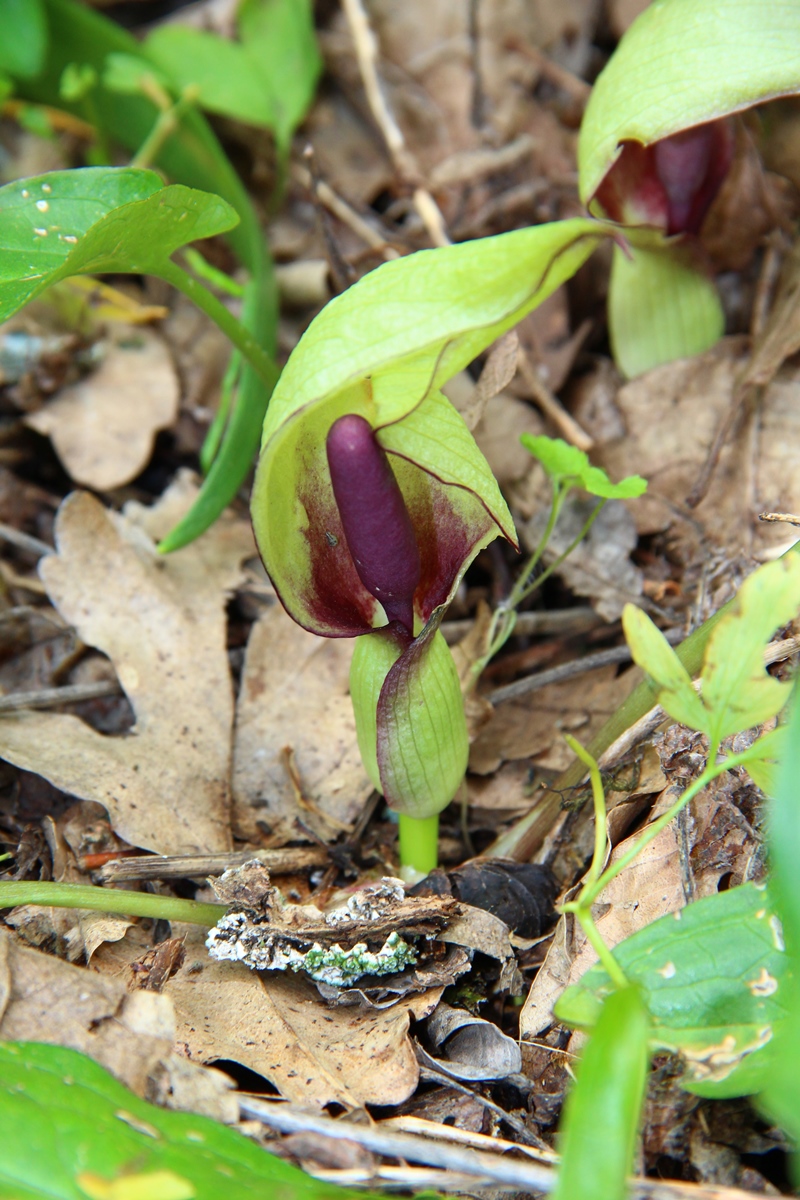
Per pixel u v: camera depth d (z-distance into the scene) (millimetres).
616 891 573
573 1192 506
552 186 703
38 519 667
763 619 525
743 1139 539
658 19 597
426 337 533
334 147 717
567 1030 562
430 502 566
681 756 577
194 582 641
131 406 675
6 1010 547
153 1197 519
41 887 563
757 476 635
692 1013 531
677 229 630
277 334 693
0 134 728
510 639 646
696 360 650
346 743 620
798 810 498
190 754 615
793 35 586
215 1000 568
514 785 622
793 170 685
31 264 576
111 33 690
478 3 710
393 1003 568
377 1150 535
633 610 530
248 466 629
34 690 634
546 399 656
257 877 572
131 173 582
